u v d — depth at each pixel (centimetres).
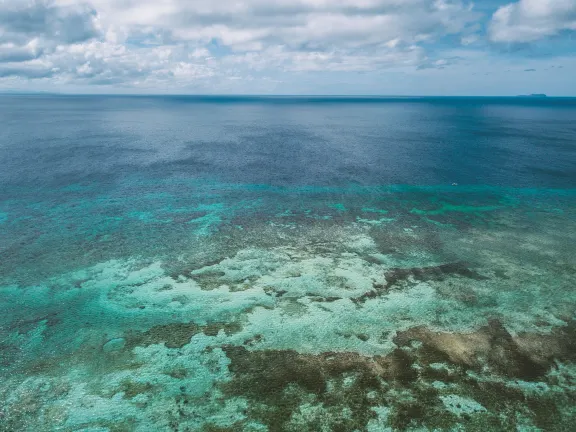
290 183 3238
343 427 1015
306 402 1088
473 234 2233
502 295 1619
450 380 1166
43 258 1917
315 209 2630
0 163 3694
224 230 2269
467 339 1348
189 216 2486
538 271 1816
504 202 2802
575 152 4600
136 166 3728
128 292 1638
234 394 1116
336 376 1178
